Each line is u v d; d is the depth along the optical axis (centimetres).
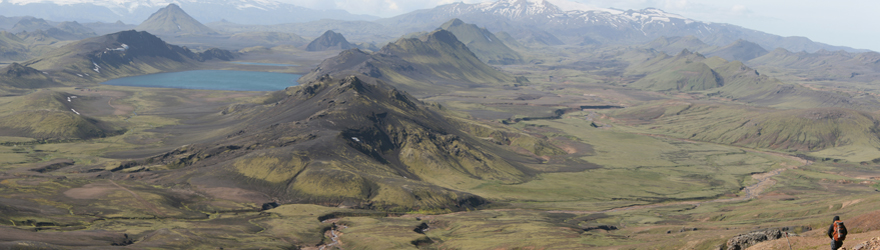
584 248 16550
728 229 19325
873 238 5794
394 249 18325
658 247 14200
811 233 9650
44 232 17212
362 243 19812
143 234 19238
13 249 14188
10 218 19038
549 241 18512
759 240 10088
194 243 17850
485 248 18438
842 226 5875
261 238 19938
